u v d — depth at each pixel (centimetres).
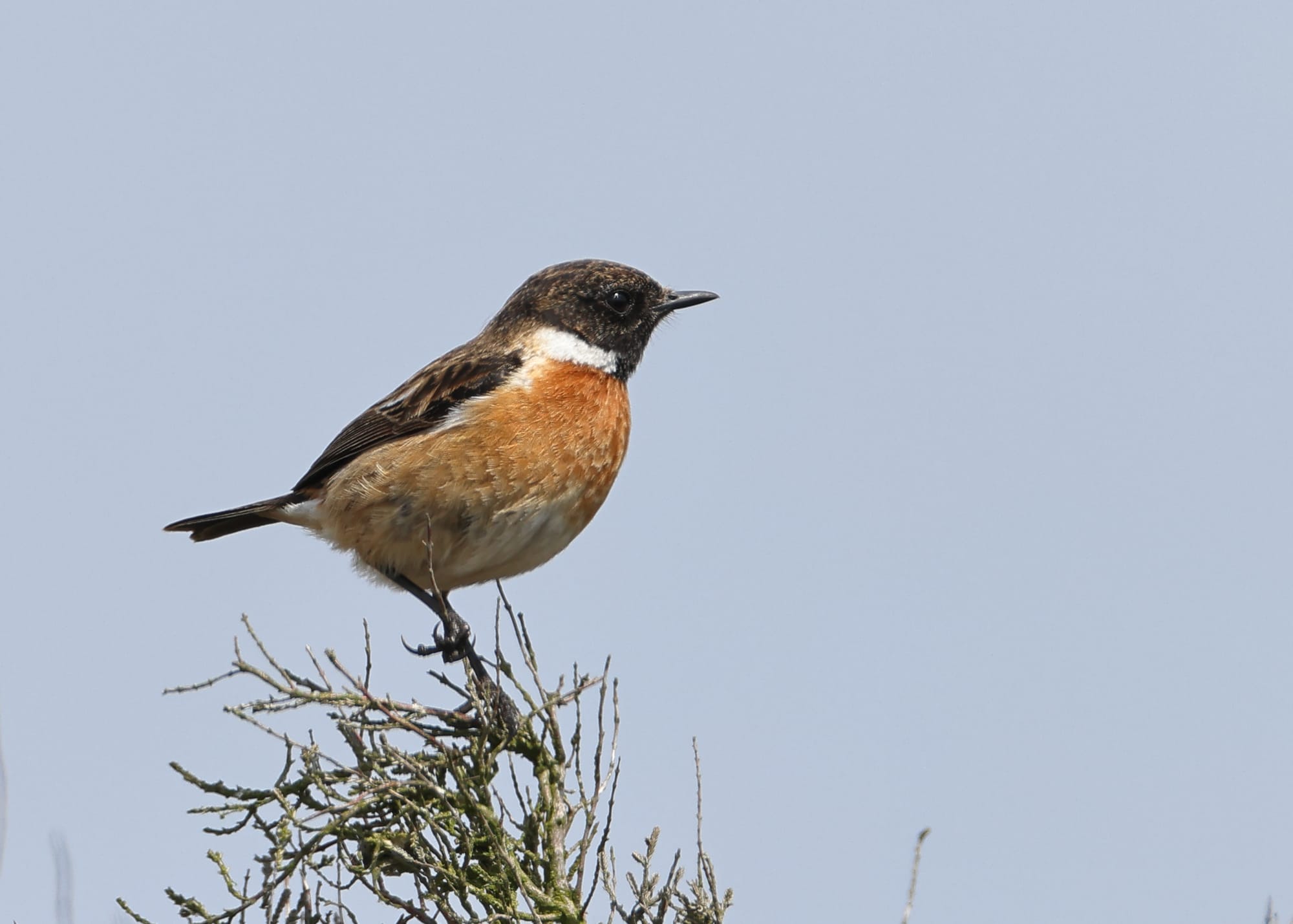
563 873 924
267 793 912
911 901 880
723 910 891
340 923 882
